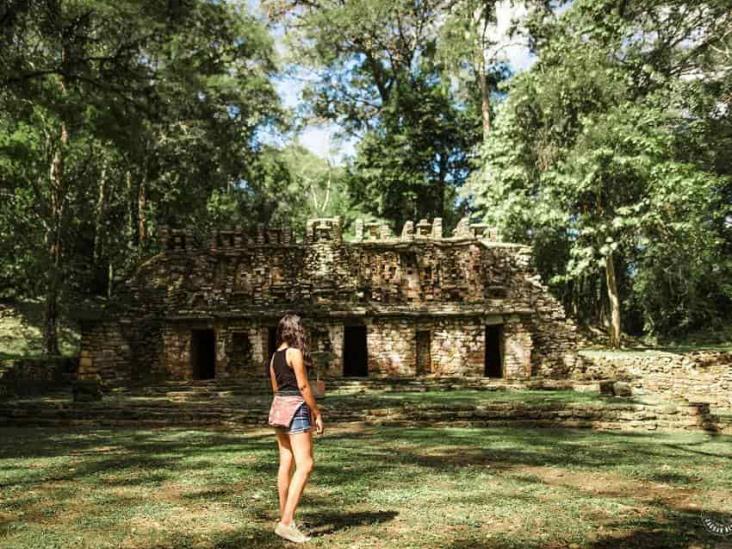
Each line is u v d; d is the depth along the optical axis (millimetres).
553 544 5539
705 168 29781
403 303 27328
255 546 5473
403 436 13414
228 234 28469
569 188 27891
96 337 26031
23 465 9906
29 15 21500
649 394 19703
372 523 6199
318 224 28312
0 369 21594
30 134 30438
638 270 33438
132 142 24469
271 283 27875
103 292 40156
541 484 8195
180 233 28469
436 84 41969
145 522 6336
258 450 11492
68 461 10297
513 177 29906
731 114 29812
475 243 27656
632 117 27172
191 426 15930
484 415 15711
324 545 5500
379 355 26641
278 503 7109
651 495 7621
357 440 12828
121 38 22969
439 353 26719
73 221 33812
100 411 16656
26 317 33656
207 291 27641
